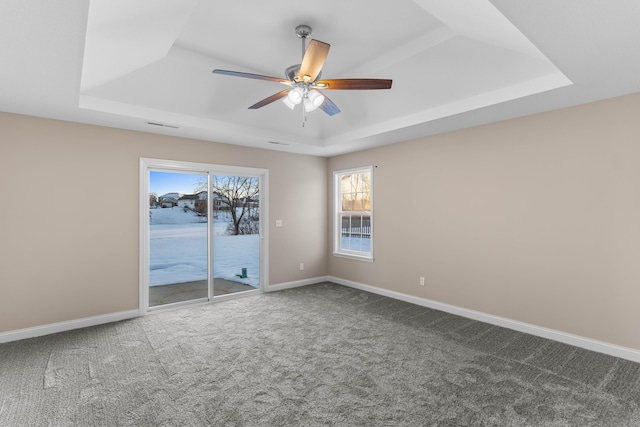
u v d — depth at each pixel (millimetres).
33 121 3338
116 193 3822
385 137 4430
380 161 4980
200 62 3002
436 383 2406
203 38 2725
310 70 2186
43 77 2375
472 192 3871
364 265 5270
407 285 4621
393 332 3412
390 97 3613
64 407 2107
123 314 3848
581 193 3035
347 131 4633
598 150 2934
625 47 1954
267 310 4180
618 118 2828
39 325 3355
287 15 2398
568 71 2311
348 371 2588
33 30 1718
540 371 2578
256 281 5137
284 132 4605
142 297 3979
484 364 2697
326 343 3133
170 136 4223
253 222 5098
